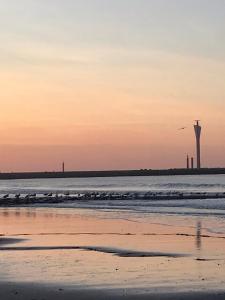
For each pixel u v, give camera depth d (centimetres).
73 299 1677
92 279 1959
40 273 2088
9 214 5750
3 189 18950
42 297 1705
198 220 4572
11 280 1955
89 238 3344
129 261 2375
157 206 6881
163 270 2134
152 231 3709
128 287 1822
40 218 5106
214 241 3105
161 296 1694
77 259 2450
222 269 2147
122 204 7575
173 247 2858
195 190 13262
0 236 3503
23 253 2673
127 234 3541
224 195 9450
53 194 11769
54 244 3039
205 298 1664
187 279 1948
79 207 7038
